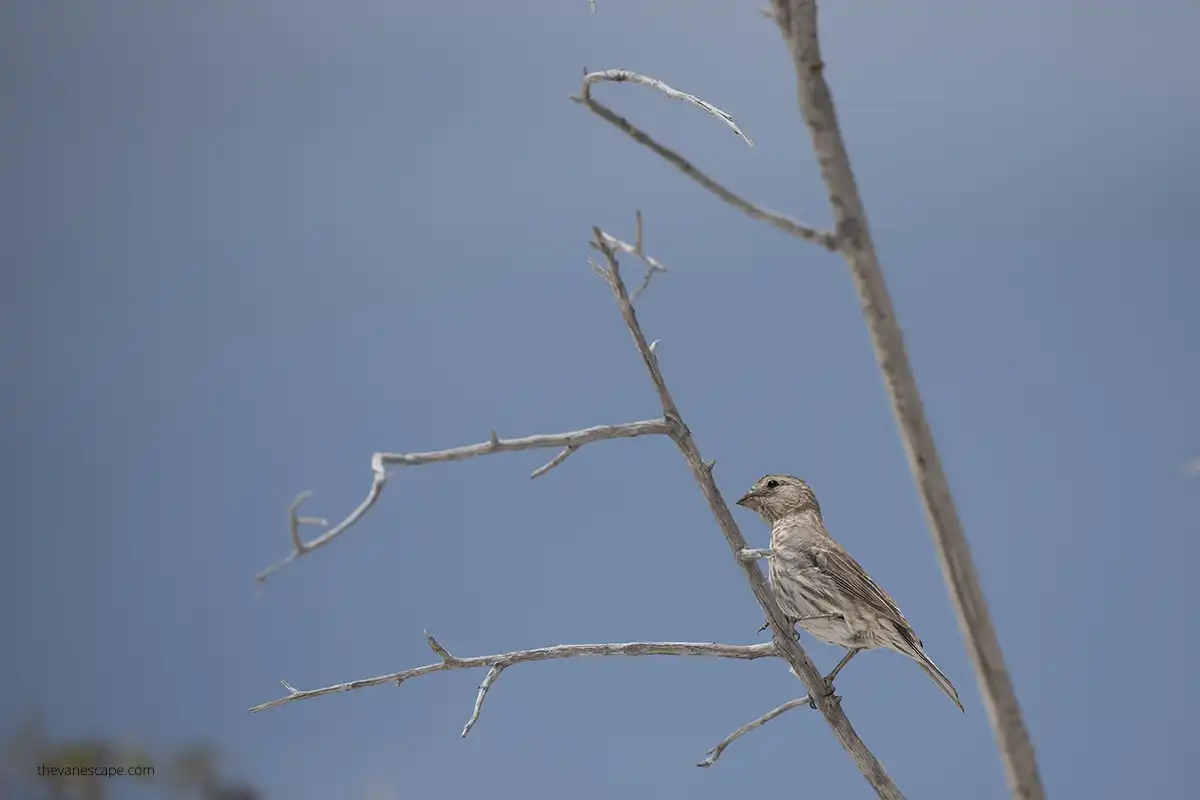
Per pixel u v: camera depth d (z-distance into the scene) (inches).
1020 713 220.8
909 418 218.7
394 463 242.2
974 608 219.9
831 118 217.0
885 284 217.5
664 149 215.6
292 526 222.5
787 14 217.8
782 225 217.5
